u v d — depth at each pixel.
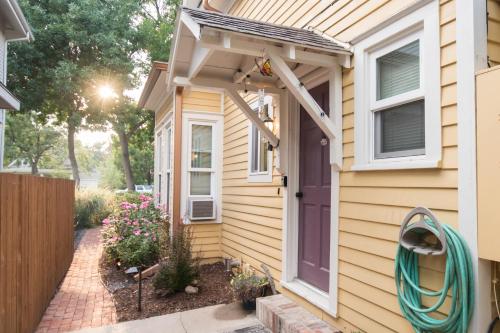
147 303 3.89
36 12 13.07
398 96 2.38
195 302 3.89
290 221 3.77
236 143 5.52
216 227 6.01
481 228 1.75
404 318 2.23
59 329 3.22
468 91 1.87
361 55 2.70
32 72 13.70
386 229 2.40
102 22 14.09
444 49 2.05
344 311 2.77
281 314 3.03
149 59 15.82
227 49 2.51
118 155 30.61
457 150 1.93
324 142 3.33
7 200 2.56
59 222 4.71
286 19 4.04
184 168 5.89
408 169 2.23
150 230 5.93
